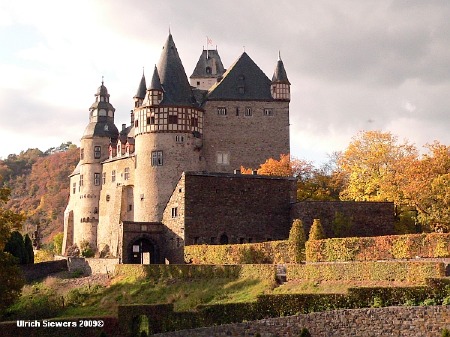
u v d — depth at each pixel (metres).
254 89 113.44
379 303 45.16
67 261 88.50
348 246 61.53
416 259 56.91
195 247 75.19
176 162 102.06
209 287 63.91
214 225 78.38
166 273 69.88
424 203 78.62
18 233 88.81
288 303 47.34
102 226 120.94
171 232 80.69
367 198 90.50
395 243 59.19
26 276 85.75
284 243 66.56
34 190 199.62
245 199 79.75
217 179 79.12
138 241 83.12
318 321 45.41
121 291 71.06
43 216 183.75
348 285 53.19
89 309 68.88
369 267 52.88
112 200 118.75
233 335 47.00
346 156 96.81
